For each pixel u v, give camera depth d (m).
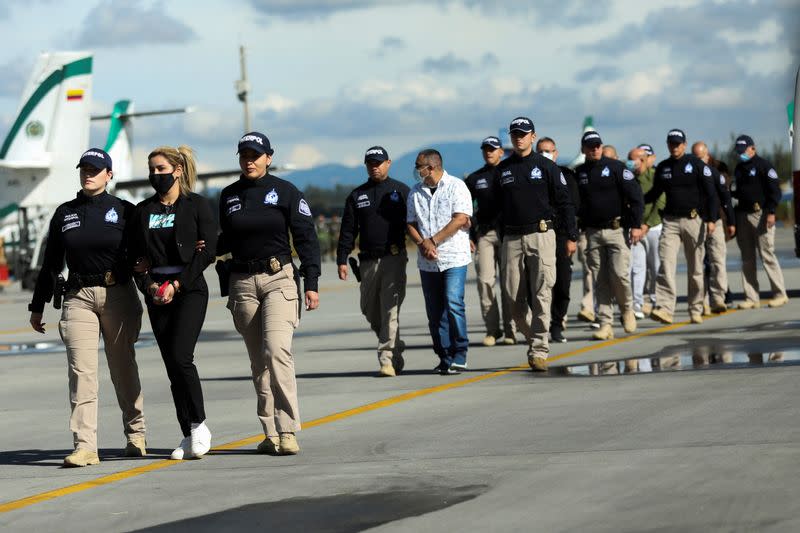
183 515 19.36
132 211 25.05
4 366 47.31
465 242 36.53
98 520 19.38
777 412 25.52
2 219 130.75
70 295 25.08
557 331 44.53
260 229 24.94
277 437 25.25
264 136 25.30
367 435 26.33
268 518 18.77
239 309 25.19
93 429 25.03
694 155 47.94
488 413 28.30
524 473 20.97
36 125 128.62
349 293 88.00
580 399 29.48
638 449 22.47
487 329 45.09
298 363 42.34
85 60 129.00
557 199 36.16
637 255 52.47
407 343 47.53
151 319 24.95
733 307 54.75
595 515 17.70
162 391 36.97
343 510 19.00
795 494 18.19
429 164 36.16
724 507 17.67
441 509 18.67
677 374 32.94
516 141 36.25
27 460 25.88
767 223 53.38
